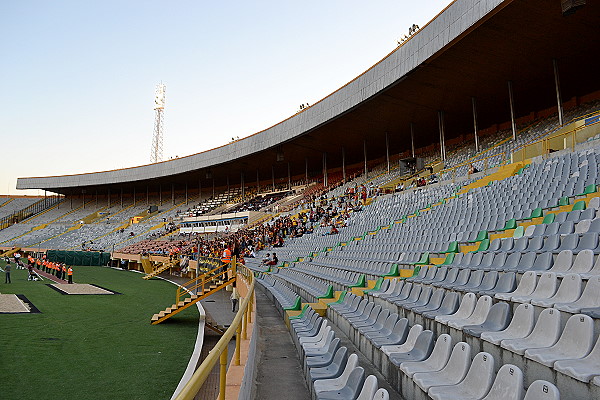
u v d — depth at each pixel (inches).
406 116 1392.7
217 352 103.6
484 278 267.3
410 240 591.8
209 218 2069.4
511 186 608.7
